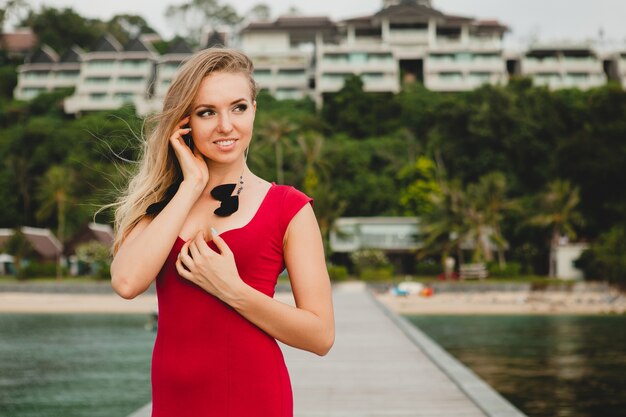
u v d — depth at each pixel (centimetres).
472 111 5441
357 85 6178
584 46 6850
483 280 4384
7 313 3203
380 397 643
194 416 151
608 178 5028
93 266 4644
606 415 1072
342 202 4734
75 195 4944
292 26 7550
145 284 151
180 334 154
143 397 1118
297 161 5241
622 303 3784
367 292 2927
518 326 2867
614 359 1819
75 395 1137
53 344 1953
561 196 4609
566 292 4131
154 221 154
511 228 4962
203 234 157
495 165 5334
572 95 5891
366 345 1053
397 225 4738
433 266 4641
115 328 2486
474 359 1838
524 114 5409
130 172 183
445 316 3344
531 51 6906
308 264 159
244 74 165
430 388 688
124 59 6919
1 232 4966
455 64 6706
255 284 156
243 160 168
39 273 4478
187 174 158
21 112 6725
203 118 161
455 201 4512
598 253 4188
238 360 152
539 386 1370
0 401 1084
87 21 9694
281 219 159
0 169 5700
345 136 5781
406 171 5200
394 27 7244
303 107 6494
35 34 8850
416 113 5928
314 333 156
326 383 722
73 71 7319
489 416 534
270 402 153
